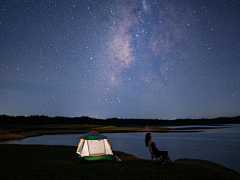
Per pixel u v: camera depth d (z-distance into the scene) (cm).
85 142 1195
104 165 1009
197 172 828
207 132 5394
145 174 808
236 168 1251
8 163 1046
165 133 5109
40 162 1080
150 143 1030
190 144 2609
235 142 2856
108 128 7656
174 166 952
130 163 1064
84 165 1017
